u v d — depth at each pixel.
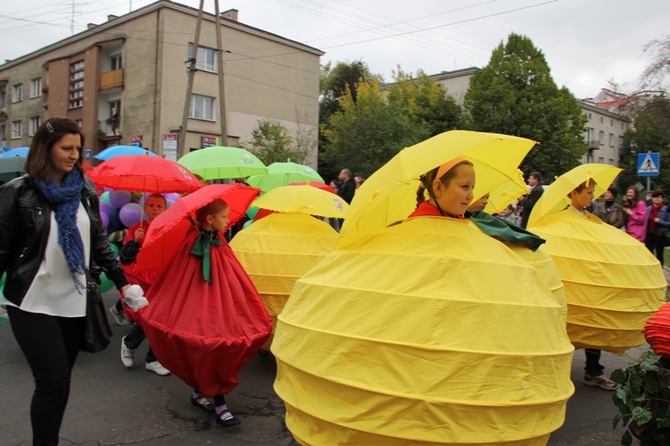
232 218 5.48
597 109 53.19
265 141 29.44
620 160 51.25
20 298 3.19
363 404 2.41
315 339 2.61
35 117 38.72
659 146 43.81
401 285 2.55
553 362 2.48
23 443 4.09
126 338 5.84
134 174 6.07
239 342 4.29
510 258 2.75
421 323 2.41
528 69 35.69
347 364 2.49
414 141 31.95
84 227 3.42
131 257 5.39
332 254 3.00
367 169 31.84
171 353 4.35
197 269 4.52
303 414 2.64
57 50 35.97
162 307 4.43
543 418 2.44
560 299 4.07
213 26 29.69
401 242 2.75
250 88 31.48
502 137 2.62
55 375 3.23
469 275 2.54
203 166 8.70
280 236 5.71
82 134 3.39
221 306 4.39
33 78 38.66
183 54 28.61
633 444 4.40
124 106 29.86
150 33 28.42
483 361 2.34
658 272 5.18
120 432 4.35
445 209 2.91
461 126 37.31
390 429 2.36
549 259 4.21
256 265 5.55
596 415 5.00
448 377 2.32
